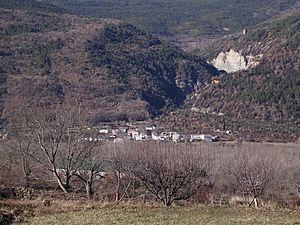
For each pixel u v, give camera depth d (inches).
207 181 4065.0
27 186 3757.4
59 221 2313.0
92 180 3639.3
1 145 4170.8
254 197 3412.9
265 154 4877.0
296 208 2972.4
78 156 3614.7
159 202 3184.1
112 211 2613.2
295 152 5300.2
